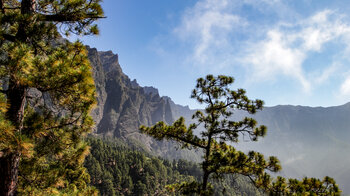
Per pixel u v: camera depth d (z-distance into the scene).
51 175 5.79
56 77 4.20
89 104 5.40
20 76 3.85
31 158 5.36
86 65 4.95
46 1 5.37
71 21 5.73
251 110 8.86
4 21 4.34
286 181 7.27
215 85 9.89
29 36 4.61
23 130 4.67
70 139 5.84
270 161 7.86
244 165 7.73
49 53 5.23
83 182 13.74
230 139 8.90
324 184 6.84
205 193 8.30
